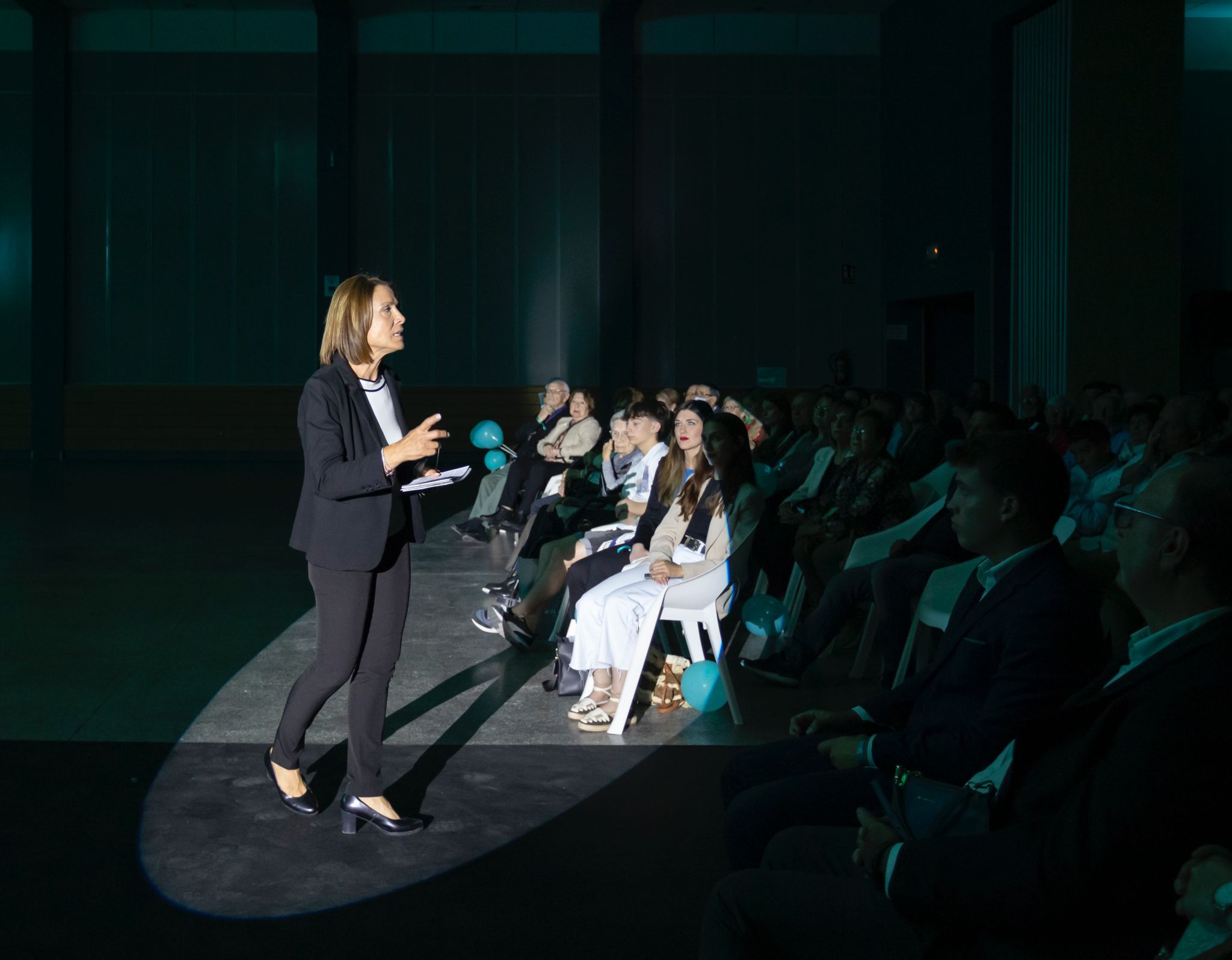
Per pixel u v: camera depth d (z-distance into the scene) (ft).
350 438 10.24
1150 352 36.94
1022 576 7.30
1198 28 51.37
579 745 13.15
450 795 11.52
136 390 56.44
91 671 16.38
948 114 44.39
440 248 56.39
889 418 24.43
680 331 56.24
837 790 7.52
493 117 56.18
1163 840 4.48
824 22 55.57
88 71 55.93
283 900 9.12
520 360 56.85
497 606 19.11
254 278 56.54
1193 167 51.88
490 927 8.71
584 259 56.65
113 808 11.06
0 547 28.32
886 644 15.42
